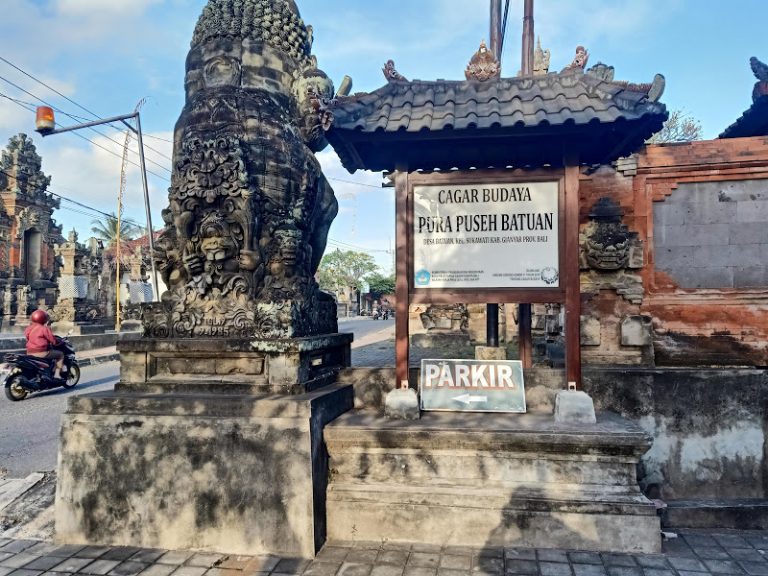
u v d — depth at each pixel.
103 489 4.80
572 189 5.18
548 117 4.75
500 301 5.27
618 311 6.33
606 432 4.68
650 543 4.55
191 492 4.67
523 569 4.29
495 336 6.78
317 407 4.81
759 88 6.08
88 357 20.56
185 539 4.66
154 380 5.28
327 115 4.84
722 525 5.29
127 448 4.79
